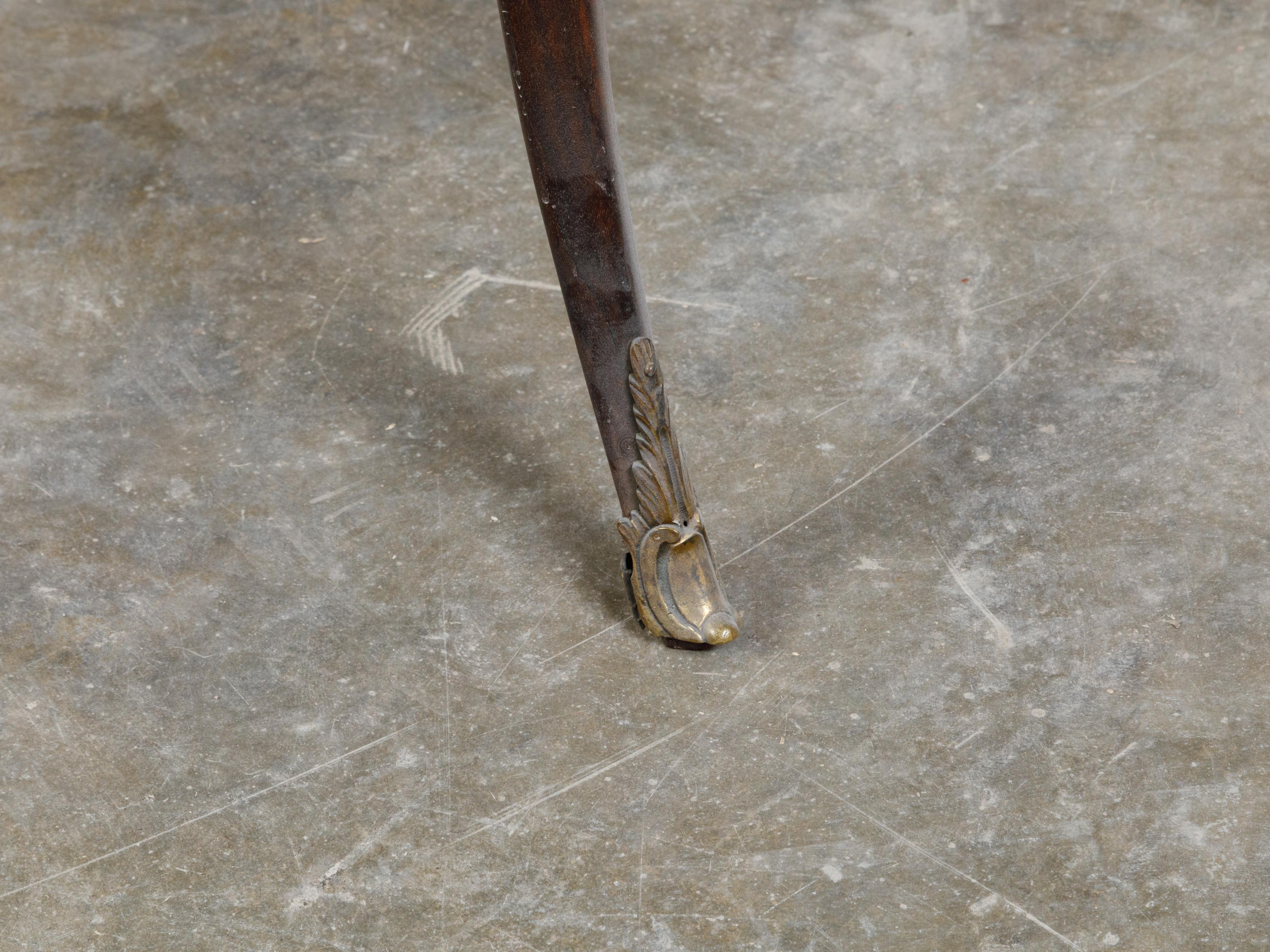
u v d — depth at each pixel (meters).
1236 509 1.75
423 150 2.57
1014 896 1.34
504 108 2.68
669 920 1.33
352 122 2.65
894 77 2.70
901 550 1.73
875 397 1.97
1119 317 2.08
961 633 1.61
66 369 2.10
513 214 2.39
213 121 2.67
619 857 1.39
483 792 1.46
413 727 1.54
